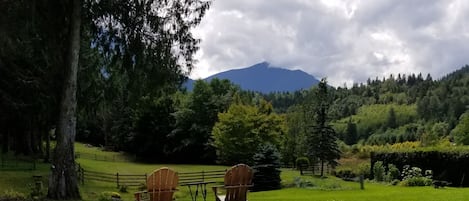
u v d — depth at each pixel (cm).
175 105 7200
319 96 4550
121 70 2070
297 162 4581
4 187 2159
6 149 4144
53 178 1775
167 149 6981
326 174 4278
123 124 7625
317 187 2847
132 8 1870
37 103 2648
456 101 12006
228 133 4500
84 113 2859
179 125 6919
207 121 6838
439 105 12762
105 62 2197
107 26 1923
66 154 1805
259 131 4622
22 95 2650
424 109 13050
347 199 1783
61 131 1814
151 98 2230
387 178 3256
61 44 1902
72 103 1839
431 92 14850
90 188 2738
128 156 7312
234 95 7000
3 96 2638
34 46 1930
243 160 4456
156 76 2033
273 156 3128
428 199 1677
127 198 2481
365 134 12756
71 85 1838
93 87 2428
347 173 3981
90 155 6675
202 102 6900
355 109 14912
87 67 2377
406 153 3325
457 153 3003
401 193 2039
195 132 6775
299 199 1872
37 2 1745
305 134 5134
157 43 1956
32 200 1681
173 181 1046
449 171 3031
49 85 2023
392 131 12138
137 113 7312
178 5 1948
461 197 1723
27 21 1722
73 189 1798
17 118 2933
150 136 7212
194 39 2003
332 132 4269
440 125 10581
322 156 4200
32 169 3194
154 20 1909
